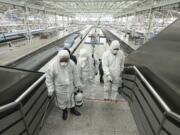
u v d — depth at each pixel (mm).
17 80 1592
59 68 1869
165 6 4711
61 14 16109
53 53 7012
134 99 2273
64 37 11625
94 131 1935
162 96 1363
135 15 9781
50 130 1938
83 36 12781
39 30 12500
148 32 6281
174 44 1594
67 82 1951
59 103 2096
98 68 3793
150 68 1853
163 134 1227
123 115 2266
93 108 2424
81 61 2723
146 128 1656
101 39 10914
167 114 1119
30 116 1641
